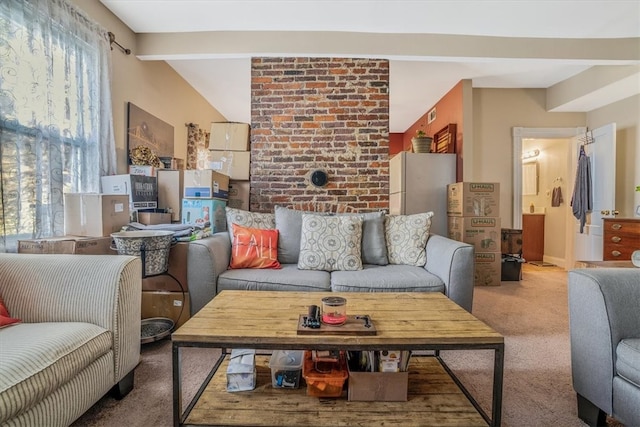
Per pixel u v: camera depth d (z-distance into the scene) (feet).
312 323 3.99
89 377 4.15
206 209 8.82
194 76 13.39
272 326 4.08
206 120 16.44
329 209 10.57
